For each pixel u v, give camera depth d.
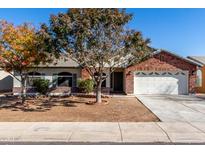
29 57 17.25
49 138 8.83
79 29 15.05
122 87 28.08
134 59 17.78
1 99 20.95
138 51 16.64
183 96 23.41
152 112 14.59
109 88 25.98
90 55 16.16
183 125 10.94
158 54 25.17
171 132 9.63
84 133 9.48
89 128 10.32
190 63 25.16
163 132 9.62
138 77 25.20
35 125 10.91
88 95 23.02
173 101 19.66
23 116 13.32
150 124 11.14
